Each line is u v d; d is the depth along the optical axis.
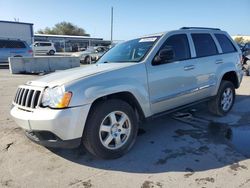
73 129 3.66
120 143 4.15
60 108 3.61
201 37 5.65
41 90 3.82
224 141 4.77
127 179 3.57
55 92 3.68
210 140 4.82
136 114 4.35
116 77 4.08
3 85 11.54
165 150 4.43
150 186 3.40
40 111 3.71
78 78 3.85
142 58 4.57
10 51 22.66
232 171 3.71
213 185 3.38
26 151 4.45
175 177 3.59
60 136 3.66
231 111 6.64
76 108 3.66
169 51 4.61
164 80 4.67
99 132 3.88
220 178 3.54
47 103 3.71
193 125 5.63
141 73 4.36
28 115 3.79
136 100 4.29
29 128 3.81
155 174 3.68
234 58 6.29
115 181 3.53
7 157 4.25
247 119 6.00
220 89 5.94
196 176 3.60
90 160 4.11
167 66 4.73
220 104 6.03
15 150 4.49
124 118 4.15
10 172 3.80
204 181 3.48
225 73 6.00
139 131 5.32
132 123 4.25
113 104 3.99
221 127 5.50
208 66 5.54
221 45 6.12
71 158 4.18
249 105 7.25
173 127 5.52
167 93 4.77
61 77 4.03
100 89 3.85
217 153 4.29
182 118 6.06
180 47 5.13
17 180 3.59
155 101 4.56
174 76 4.83
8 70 19.73
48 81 3.95
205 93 5.59
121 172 3.75
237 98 8.21
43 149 4.50
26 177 3.67
